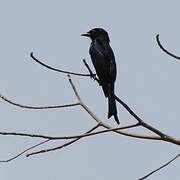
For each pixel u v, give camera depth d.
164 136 9.90
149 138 10.07
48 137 9.84
